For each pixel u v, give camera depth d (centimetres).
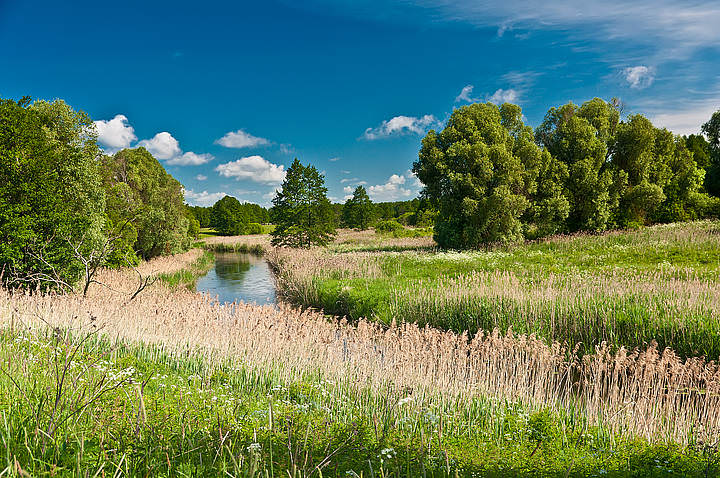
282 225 4656
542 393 842
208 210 12731
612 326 1184
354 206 8912
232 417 594
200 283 3084
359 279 2066
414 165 3800
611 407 742
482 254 2814
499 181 3269
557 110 4144
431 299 1552
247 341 1105
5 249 1770
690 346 1043
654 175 4016
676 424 662
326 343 1040
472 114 3597
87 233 2047
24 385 599
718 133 5678
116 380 673
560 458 541
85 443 437
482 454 543
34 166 1941
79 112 2395
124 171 3962
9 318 1140
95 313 1251
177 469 405
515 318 1314
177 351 1080
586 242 2933
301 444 500
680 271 1736
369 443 538
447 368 911
